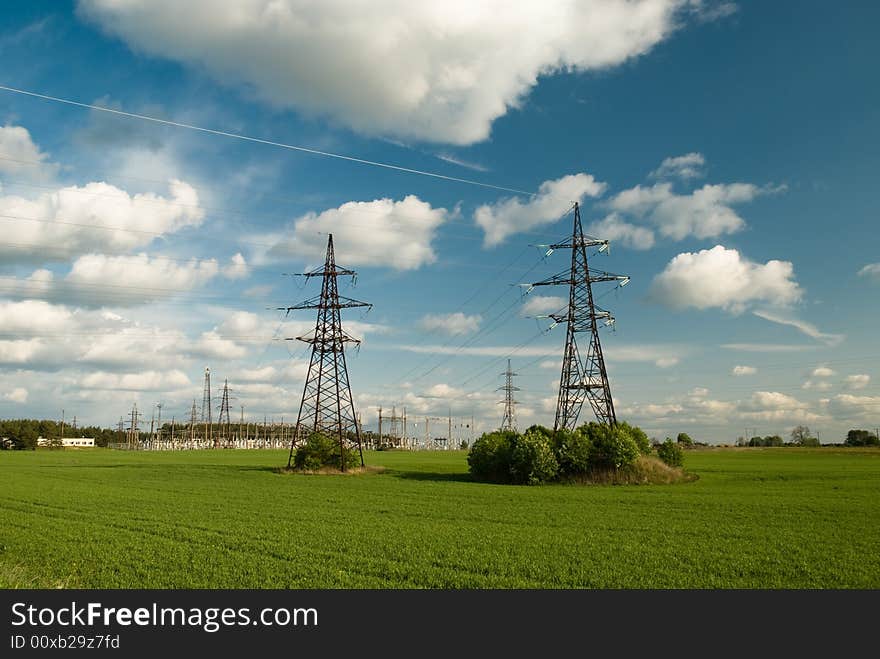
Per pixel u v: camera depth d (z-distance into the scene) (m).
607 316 82.31
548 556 29.91
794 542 33.72
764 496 58.94
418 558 29.50
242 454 193.12
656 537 35.50
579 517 44.56
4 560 29.08
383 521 42.50
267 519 43.44
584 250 83.44
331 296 93.06
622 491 65.00
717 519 43.28
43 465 117.81
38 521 41.84
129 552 31.02
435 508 50.34
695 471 97.00
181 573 26.83
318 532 37.34
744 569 27.28
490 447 80.81
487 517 44.56
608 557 29.77
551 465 74.56
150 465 118.38
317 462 93.00
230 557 29.83
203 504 53.00
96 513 46.56
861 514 45.66
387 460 153.62
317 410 94.94
